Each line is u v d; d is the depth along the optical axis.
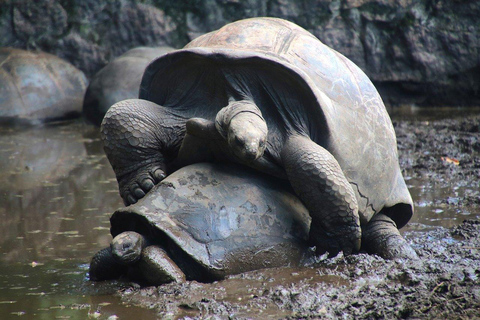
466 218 18.09
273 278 12.68
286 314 11.04
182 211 12.82
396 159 15.62
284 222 13.61
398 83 42.69
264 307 11.34
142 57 38.22
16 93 37.53
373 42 42.44
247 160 12.28
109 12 42.69
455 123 35.00
